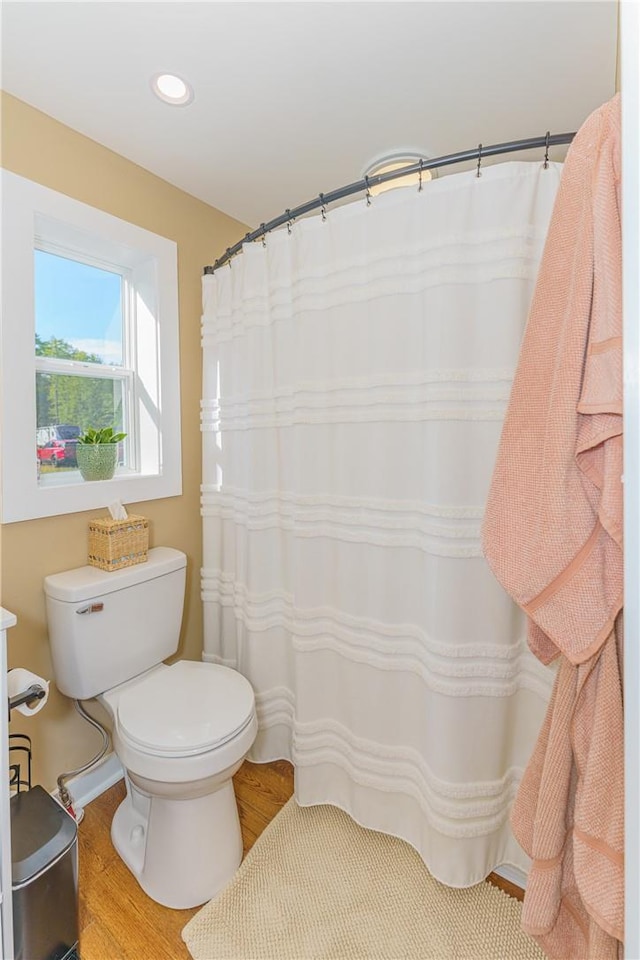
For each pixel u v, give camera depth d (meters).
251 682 1.61
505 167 1.04
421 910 1.15
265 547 1.59
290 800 1.52
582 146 0.69
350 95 1.31
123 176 1.57
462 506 1.11
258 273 1.52
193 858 1.18
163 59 1.17
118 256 1.66
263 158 1.60
